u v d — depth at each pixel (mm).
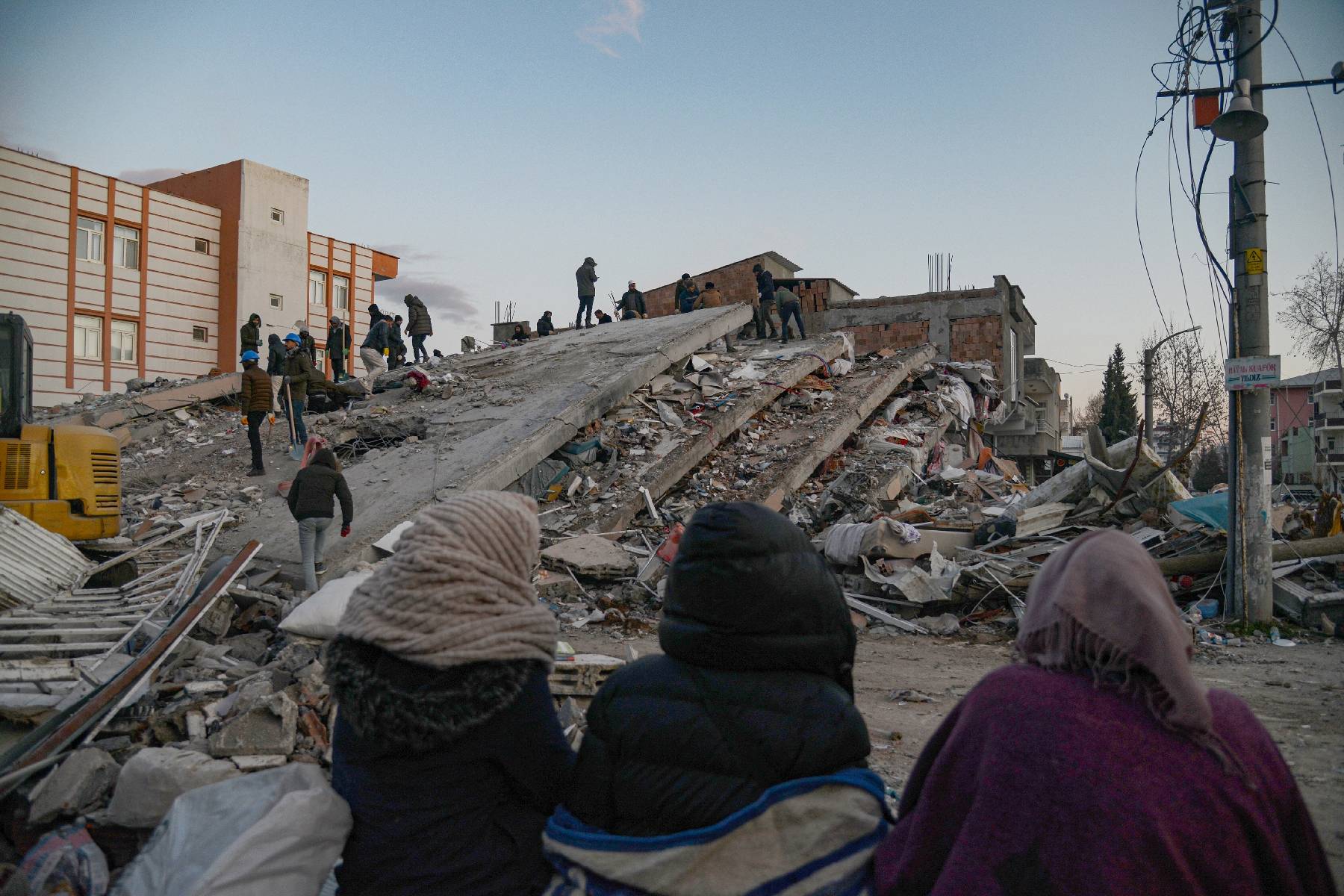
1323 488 13875
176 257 31969
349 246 37938
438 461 13664
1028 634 1782
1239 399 8367
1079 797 1467
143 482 14031
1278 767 1562
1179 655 1525
